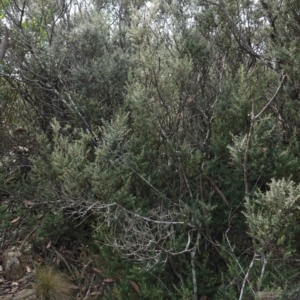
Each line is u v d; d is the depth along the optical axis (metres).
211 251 3.82
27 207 4.69
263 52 4.68
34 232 4.55
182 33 4.49
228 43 4.59
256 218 3.07
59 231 4.27
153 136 4.01
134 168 3.88
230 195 3.87
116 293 3.71
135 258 3.53
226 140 3.88
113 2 6.38
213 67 4.45
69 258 4.41
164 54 4.13
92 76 4.90
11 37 4.96
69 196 3.95
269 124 3.86
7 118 5.20
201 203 3.59
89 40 5.20
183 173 3.72
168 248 3.61
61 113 4.96
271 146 3.88
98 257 4.11
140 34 4.29
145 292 3.56
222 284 3.50
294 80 4.05
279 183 3.04
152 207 3.95
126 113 4.37
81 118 4.57
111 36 5.72
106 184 3.70
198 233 3.57
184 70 3.91
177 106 3.98
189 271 3.65
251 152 3.57
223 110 4.06
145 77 4.02
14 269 4.31
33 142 4.97
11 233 4.62
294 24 4.13
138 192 3.98
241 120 3.91
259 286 3.13
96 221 4.29
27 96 5.17
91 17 5.54
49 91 5.07
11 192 4.59
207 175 3.91
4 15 5.08
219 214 3.87
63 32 5.30
